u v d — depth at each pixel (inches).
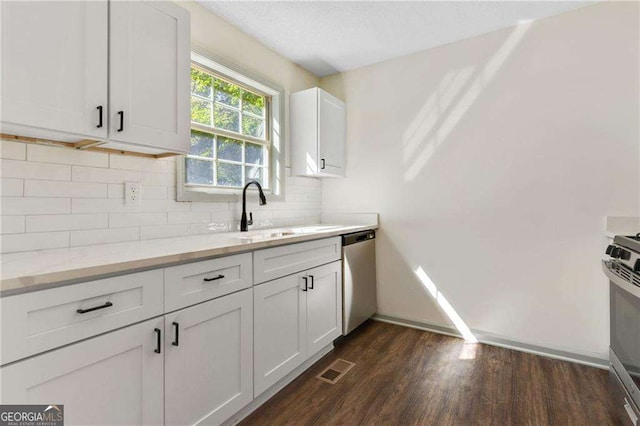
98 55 51.4
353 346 96.5
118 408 43.2
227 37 90.4
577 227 86.7
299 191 118.1
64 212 57.8
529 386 74.7
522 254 93.7
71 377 38.6
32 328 35.4
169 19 62.1
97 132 51.3
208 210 85.2
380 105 116.9
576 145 86.7
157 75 59.8
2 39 41.6
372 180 118.6
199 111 87.6
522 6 85.1
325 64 118.2
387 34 98.3
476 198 100.0
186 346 51.8
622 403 58.2
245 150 100.9
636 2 80.4
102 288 41.4
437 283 106.7
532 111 92.0
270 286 69.0
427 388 74.0
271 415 64.8
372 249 114.9
